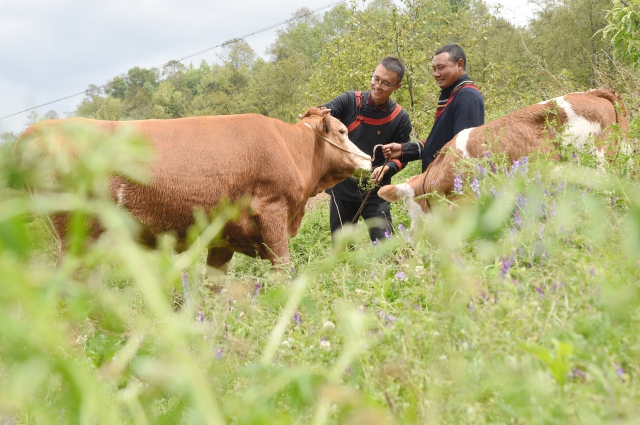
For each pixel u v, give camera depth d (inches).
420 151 254.2
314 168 245.4
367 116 263.0
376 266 118.2
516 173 140.4
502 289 82.6
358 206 265.4
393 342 76.4
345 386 65.2
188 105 2849.4
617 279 75.2
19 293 22.6
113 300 31.2
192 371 30.9
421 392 58.5
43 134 27.8
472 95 221.6
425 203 208.5
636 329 64.4
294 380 40.5
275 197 215.8
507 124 196.4
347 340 73.8
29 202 23.6
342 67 682.8
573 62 1212.5
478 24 711.7
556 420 50.3
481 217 45.5
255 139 210.2
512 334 70.7
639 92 275.0
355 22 685.9
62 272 24.9
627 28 359.6
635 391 55.7
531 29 1428.4
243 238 214.7
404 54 645.3
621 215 92.1
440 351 68.4
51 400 41.6
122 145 28.1
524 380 53.6
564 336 65.2
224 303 85.5
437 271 100.3
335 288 112.0
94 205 27.0
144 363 35.9
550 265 88.7
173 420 37.8
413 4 674.8
